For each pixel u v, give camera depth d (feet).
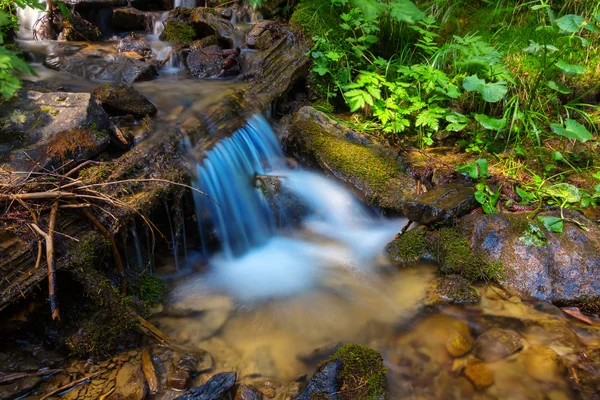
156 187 10.39
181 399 7.50
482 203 11.44
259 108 14.37
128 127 12.21
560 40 16.14
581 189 12.10
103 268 9.56
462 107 15.16
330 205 13.07
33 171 9.49
